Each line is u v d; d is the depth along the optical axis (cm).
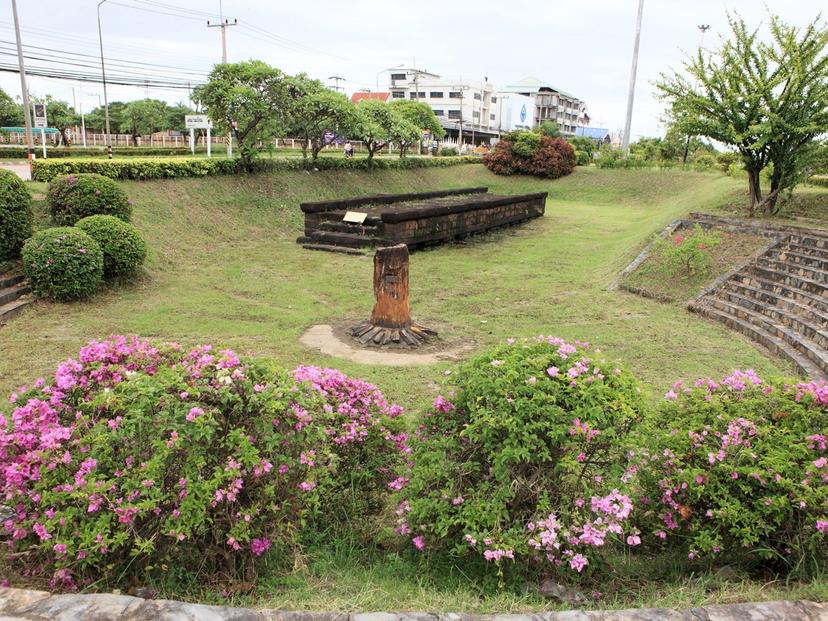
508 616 210
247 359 283
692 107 1120
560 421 269
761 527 274
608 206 2328
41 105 1789
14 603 203
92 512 238
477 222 1570
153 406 256
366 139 2089
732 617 211
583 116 9788
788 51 1026
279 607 237
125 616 198
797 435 296
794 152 1073
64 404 278
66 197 949
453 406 307
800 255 881
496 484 281
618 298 936
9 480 246
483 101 7375
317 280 1009
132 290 883
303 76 1736
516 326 778
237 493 258
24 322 702
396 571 283
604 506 260
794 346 655
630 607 251
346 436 316
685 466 297
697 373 590
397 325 704
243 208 1461
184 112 4703
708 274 943
